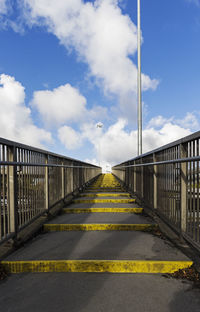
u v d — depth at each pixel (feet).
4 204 7.43
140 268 6.79
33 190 10.49
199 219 7.34
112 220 12.12
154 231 10.69
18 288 5.80
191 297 5.32
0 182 7.22
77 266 6.88
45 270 6.88
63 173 16.62
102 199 17.67
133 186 20.92
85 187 27.58
